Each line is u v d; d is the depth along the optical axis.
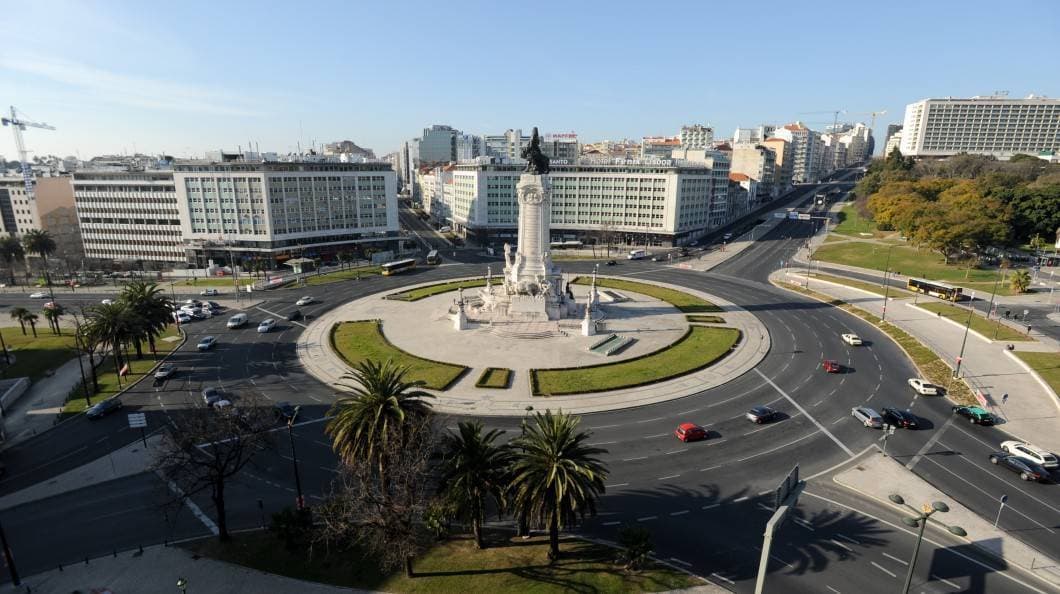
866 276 178.00
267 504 62.38
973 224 171.25
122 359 109.06
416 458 49.97
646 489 64.44
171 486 65.19
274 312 142.88
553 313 128.25
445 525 54.84
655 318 133.62
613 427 79.25
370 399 52.69
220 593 49.03
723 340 116.25
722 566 52.16
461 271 195.62
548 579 49.84
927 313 134.88
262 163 194.75
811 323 130.12
